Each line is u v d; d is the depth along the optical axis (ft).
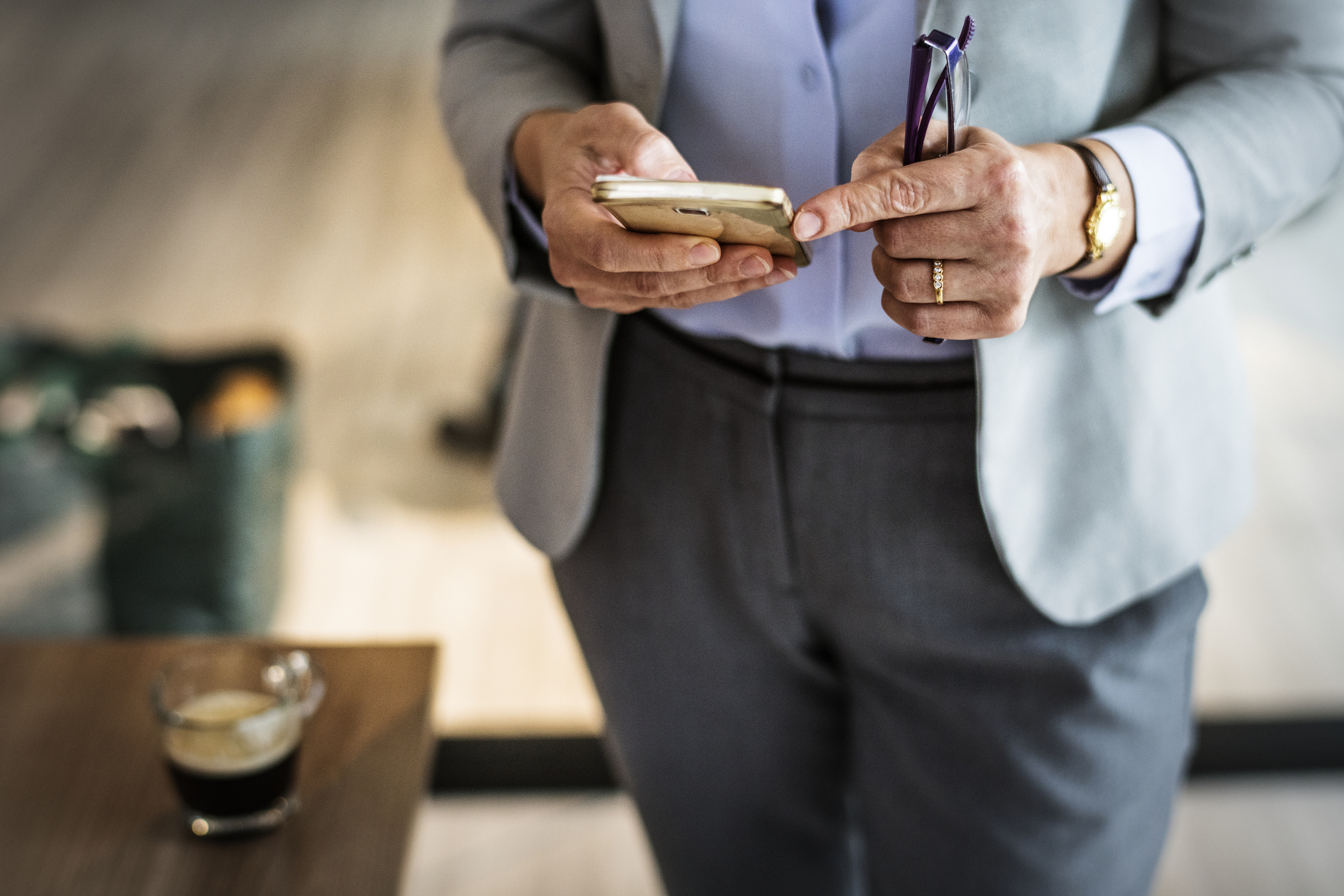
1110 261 2.37
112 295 13.34
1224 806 6.64
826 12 2.46
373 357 12.21
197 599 7.10
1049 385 2.59
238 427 6.86
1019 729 2.88
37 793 2.89
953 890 3.18
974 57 2.31
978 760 2.97
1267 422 10.68
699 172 2.78
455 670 7.97
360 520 9.71
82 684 3.23
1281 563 8.91
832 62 2.50
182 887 2.67
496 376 10.71
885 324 2.57
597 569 3.25
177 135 17.83
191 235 14.79
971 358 2.54
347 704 3.17
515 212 2.94
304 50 21.52
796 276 2.49
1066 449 2.63
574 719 7.42
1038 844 3.01
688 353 2.85
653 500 3.03
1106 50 2.43
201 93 19.42
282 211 15.48
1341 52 2.49
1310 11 2.43
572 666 8.02
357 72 20.57
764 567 2.93
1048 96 2.39
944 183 2.03
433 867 6.27
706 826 3.56
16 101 18.89
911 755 3.06
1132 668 2.80
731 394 2.76
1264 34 2.46
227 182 16.29
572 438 3.10
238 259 14.21
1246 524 9.37
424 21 23.18
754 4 2.49
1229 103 2.41
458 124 3.03
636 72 2.70
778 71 2.53
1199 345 2.74
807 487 2.75
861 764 3.23
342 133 17.99
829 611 2.92
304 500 9.96
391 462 10.56
